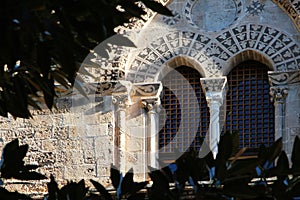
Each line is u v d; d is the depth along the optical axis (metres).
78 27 14.31
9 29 13.54
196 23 25.95
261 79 25.61
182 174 14.54
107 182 25.36
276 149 14.50
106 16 14.32
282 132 24.98
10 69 15.18
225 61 25.61
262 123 25.34
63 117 25.83
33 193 25.25
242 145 25.33
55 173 25.58
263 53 25.44
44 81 15.15
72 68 13.92
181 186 14.55
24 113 15.48
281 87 25.14
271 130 25.30
